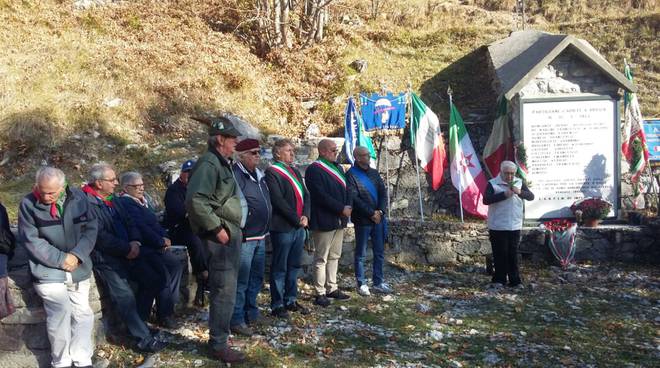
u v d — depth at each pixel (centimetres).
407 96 1182
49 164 935
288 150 624
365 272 839
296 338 561
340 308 660
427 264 887
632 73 1293
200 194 459
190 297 654
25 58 1091
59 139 972
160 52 1206
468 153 1114
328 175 655
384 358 523
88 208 478
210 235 473
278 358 511
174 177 921
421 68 1345
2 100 999
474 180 1106
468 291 755
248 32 1411
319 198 649
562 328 618
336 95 1259
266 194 576
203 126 1088
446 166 1145
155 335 551
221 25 1426
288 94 1270
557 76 1038
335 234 678
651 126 1091
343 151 1114
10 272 473
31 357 470
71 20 1246
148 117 1067
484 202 780
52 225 452
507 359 533
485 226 894
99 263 514
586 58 1019
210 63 1226
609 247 920
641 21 1402
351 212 684
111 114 1040
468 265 883
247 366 492
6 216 448
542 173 1019
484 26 1496
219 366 489
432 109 1232
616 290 768
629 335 602
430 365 512
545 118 1017
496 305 696
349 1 1598
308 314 632
